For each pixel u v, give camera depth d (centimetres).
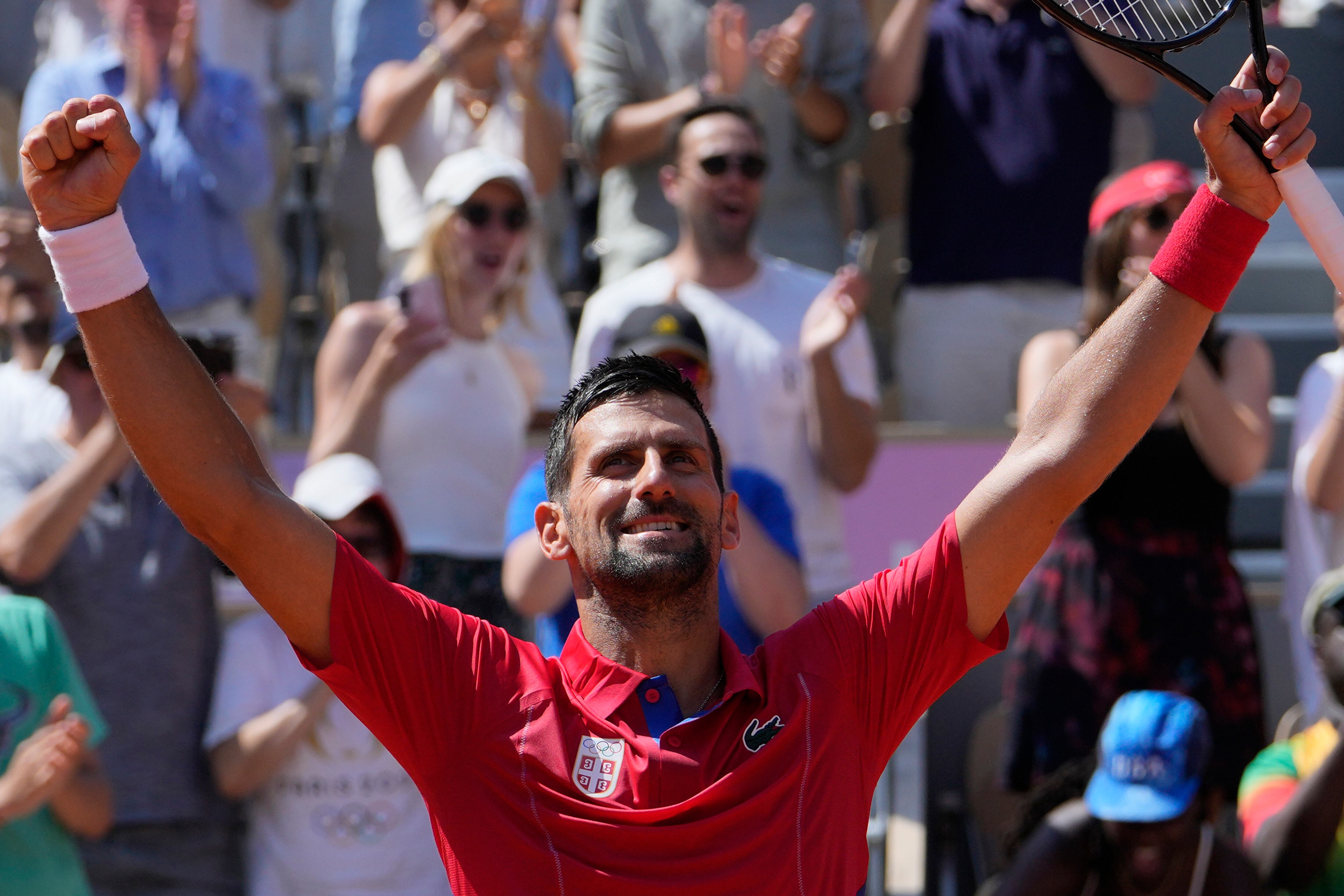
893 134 2402
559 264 2352
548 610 1336
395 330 1602
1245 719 1443
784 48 1908
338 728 1478
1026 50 2047
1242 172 756
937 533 812
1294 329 2256
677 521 766
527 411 1766
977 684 1706
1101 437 772
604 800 733
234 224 1998
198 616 1522
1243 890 1320
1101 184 2053
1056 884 1340
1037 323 2034
